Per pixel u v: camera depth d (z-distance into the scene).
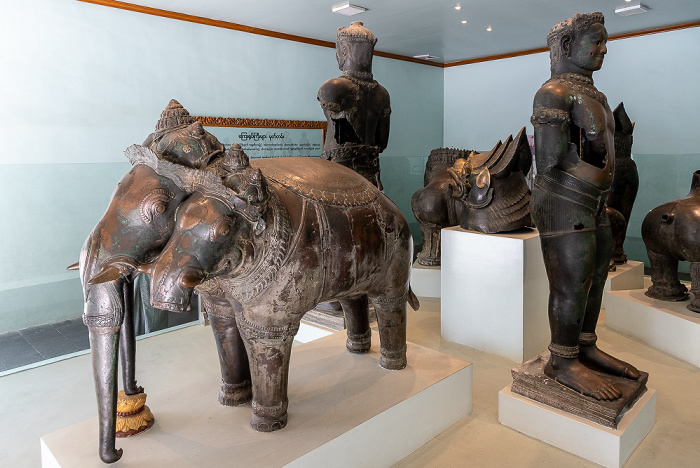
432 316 4.26
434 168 5.16
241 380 2.12
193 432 1.92
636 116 6.19
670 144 5.96
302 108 6.07
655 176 5.71
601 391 2.23
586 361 2.52
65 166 3.94
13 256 3.77
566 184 2.22
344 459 1.93
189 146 1.62
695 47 5.65
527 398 2.43
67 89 4.27
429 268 4.79
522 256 3.16
